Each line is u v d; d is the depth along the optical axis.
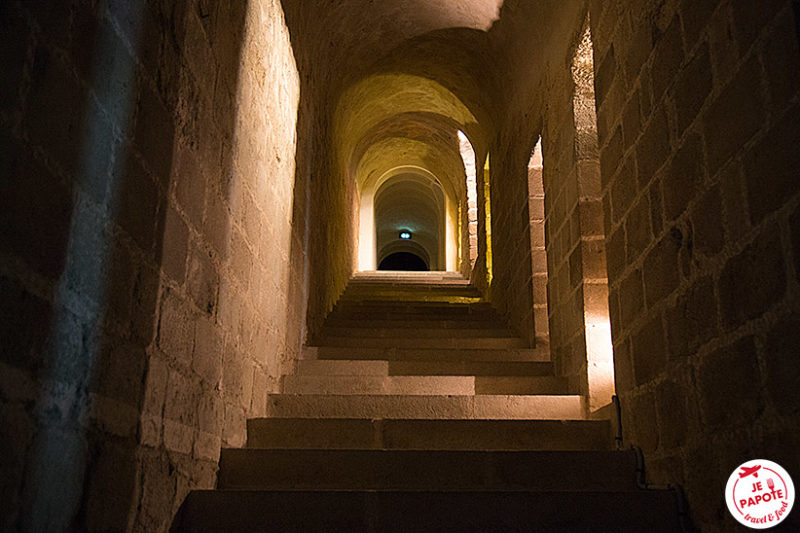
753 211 1.82
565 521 2.29
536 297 4.70
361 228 12.90
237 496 2.26
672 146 2.36
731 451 1.94
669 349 2.37
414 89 7.50
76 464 1.56
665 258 2.41
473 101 6.87
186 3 2.24
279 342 3.66
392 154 11.74
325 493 2.29
